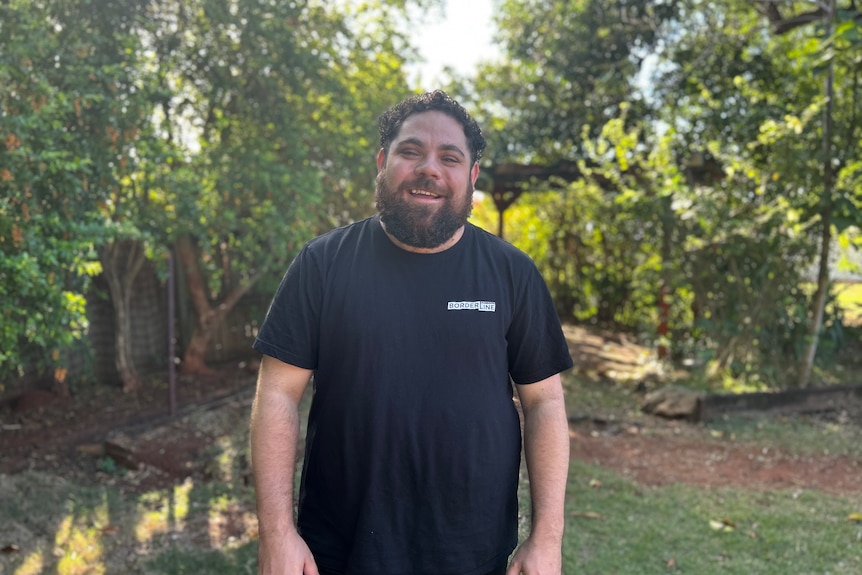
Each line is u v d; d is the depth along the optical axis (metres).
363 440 1.48
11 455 4.75
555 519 1.56
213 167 6.38
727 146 7.21
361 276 1.50
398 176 1.48
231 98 6.68
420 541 1.50
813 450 5.11
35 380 6.05
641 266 8.46
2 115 3.91
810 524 3.80
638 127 8.70
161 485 4.41
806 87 6.83
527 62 10.08
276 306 1.54
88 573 3.19
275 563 1.42
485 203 12.70
